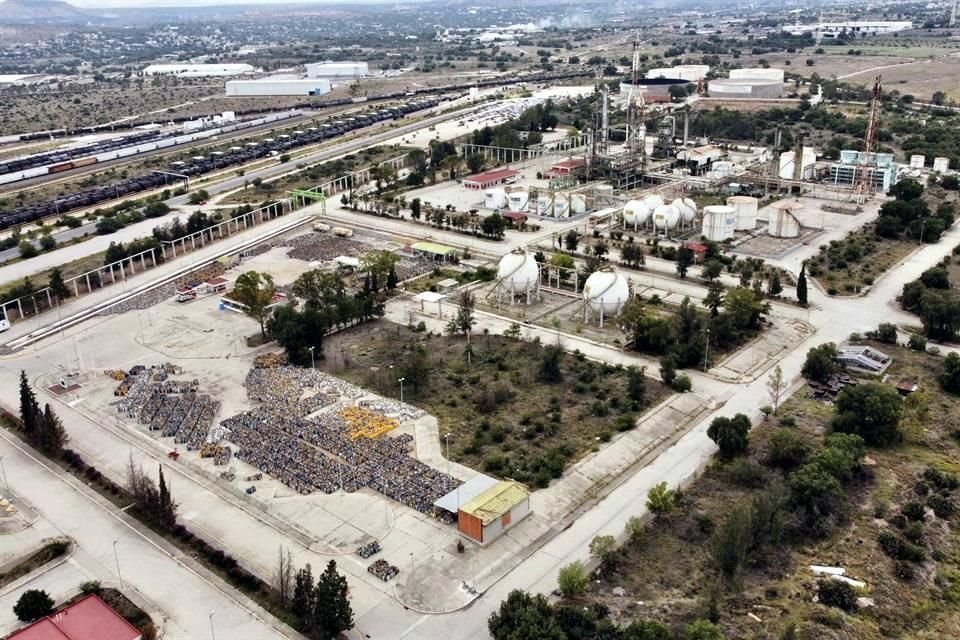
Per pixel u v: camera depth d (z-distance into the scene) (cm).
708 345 16712
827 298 19725
